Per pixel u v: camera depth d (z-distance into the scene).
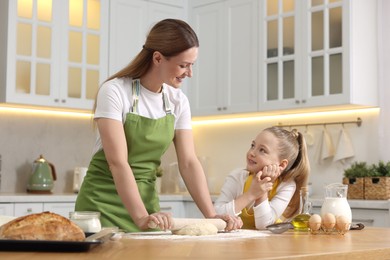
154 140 2.49
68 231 1.49
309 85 4.81
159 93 2.53
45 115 5.34
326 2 4.75
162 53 2.36
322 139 5.08
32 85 4.84
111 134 2.32
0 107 5.12
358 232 2.31
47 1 4.97
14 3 4.80
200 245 1.68
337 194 2.23
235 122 5.71
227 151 5.75
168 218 2.01
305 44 4.85
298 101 4.86
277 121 5.42
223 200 2.72
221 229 2.18
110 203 2.52
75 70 5.07
